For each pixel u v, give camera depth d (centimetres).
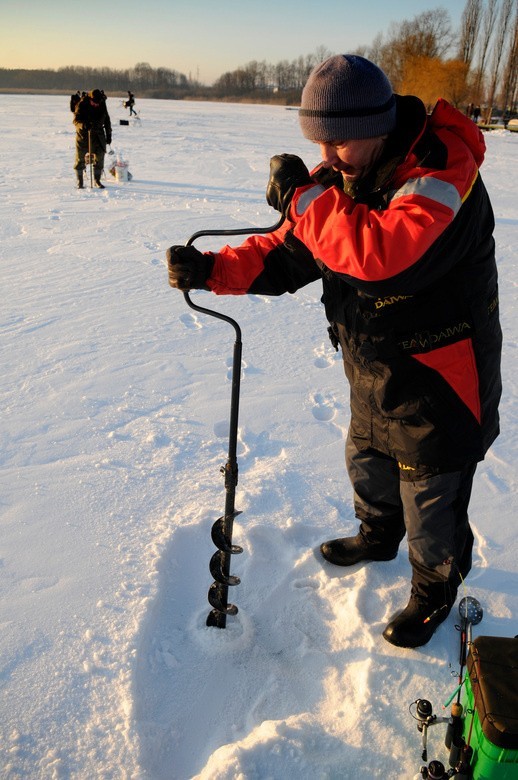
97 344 437
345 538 244
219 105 7144
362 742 173
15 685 186
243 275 201
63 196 1020
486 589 231
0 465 297
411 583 226
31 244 704
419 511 195
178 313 501
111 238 736
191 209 916
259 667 201
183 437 327
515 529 263
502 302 545
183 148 1875
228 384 387
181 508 268
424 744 163
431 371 176
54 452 309
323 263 181
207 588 234
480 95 4956
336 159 168
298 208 164
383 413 189
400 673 195
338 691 191
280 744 169
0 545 243
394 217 148
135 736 173
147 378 390
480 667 148
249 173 1356
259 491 279
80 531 252
